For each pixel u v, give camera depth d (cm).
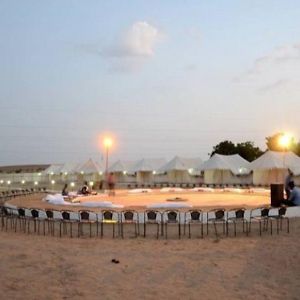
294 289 802
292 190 2084
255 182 4456
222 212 1527
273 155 4309
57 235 1457
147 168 5203
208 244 1252
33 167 10762
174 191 3525
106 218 1623
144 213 1611
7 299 738
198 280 864
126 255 1102
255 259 1052
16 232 1535
